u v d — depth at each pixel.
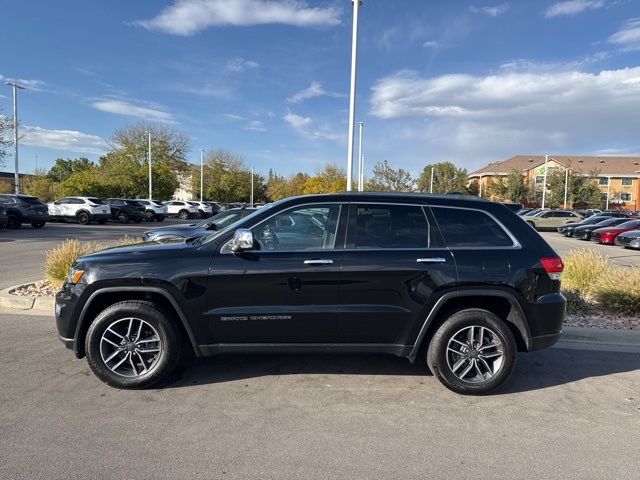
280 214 4.28
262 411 3.84
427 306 4.12
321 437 3.44
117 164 53.22
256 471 2.99
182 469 2.99
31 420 3.59
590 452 3.30
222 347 4.17
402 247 4.20
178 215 45.75
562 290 7.14
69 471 2.94
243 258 4.11
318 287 4.09
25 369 4.61
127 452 3.17
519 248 4.26
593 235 25.11
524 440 3.46
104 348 4.17
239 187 74.50
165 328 4.14
